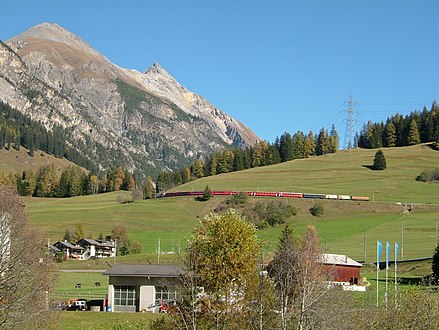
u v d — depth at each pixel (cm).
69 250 14150
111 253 14550
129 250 14525
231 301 3800
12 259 3156
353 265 8519
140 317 6419
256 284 3697
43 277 3728
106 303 7412
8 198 5775
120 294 7388
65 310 6925
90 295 8431
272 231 15462
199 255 4188
